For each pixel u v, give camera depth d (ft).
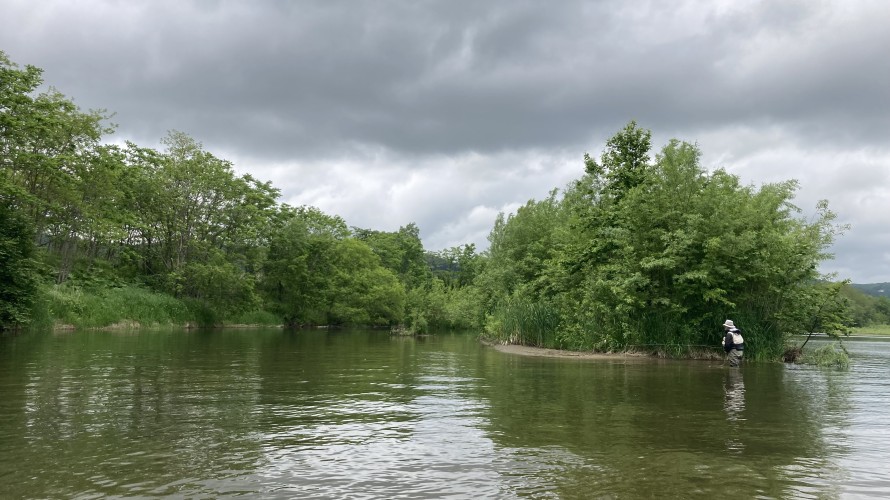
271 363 50.85
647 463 18.54
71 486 15.62
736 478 16.99
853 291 145.48
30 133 102.53
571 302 81.15
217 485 15.85
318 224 231.91
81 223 122.52
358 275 225.56
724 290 64.18
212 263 159.12
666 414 27.43
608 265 74.43
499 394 33.83
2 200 96.53
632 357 65.87
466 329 189.37
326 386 36.42
